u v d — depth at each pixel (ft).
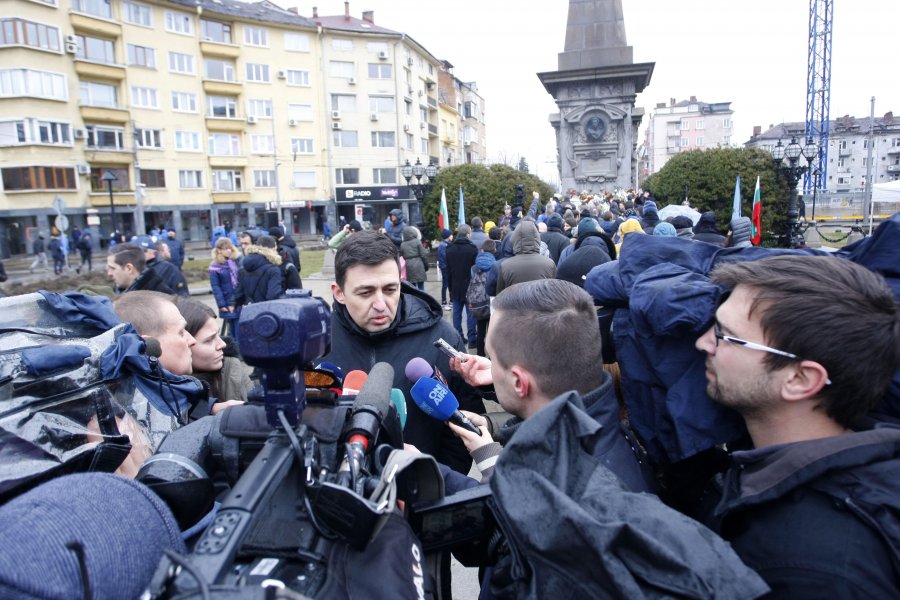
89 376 4.22
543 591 3.25
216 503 3.89
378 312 6.95
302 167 156.46
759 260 4.20
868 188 96.17
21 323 4.52
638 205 61.72
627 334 5.15
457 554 4.87
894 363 3.75
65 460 3.71
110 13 120.37
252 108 148.15
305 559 2.90
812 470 3.60
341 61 158.81
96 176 120.67
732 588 3.01
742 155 61.57
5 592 2.33
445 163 209.77
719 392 4.13
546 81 88.53
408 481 3.89
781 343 3.75
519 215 50.11
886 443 3.64
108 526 2.62
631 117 88.63
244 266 24.85
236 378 9.37
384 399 3.72
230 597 2.23
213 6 140.26
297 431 3.13
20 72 105.19
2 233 109.60
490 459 5.42
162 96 131.54
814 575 3.41
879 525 3.37
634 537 2.99
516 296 4.68
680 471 5.13
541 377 4.49
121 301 6.82
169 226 136.05
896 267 4.48
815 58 133.39
